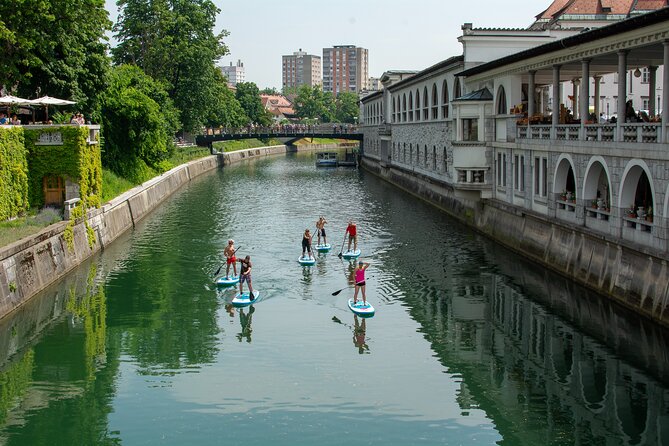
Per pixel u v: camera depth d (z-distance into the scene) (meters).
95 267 34.31
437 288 30.08
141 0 77.06
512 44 48.94
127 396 19.88
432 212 52.91
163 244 40.25
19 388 20.50
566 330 24.45
